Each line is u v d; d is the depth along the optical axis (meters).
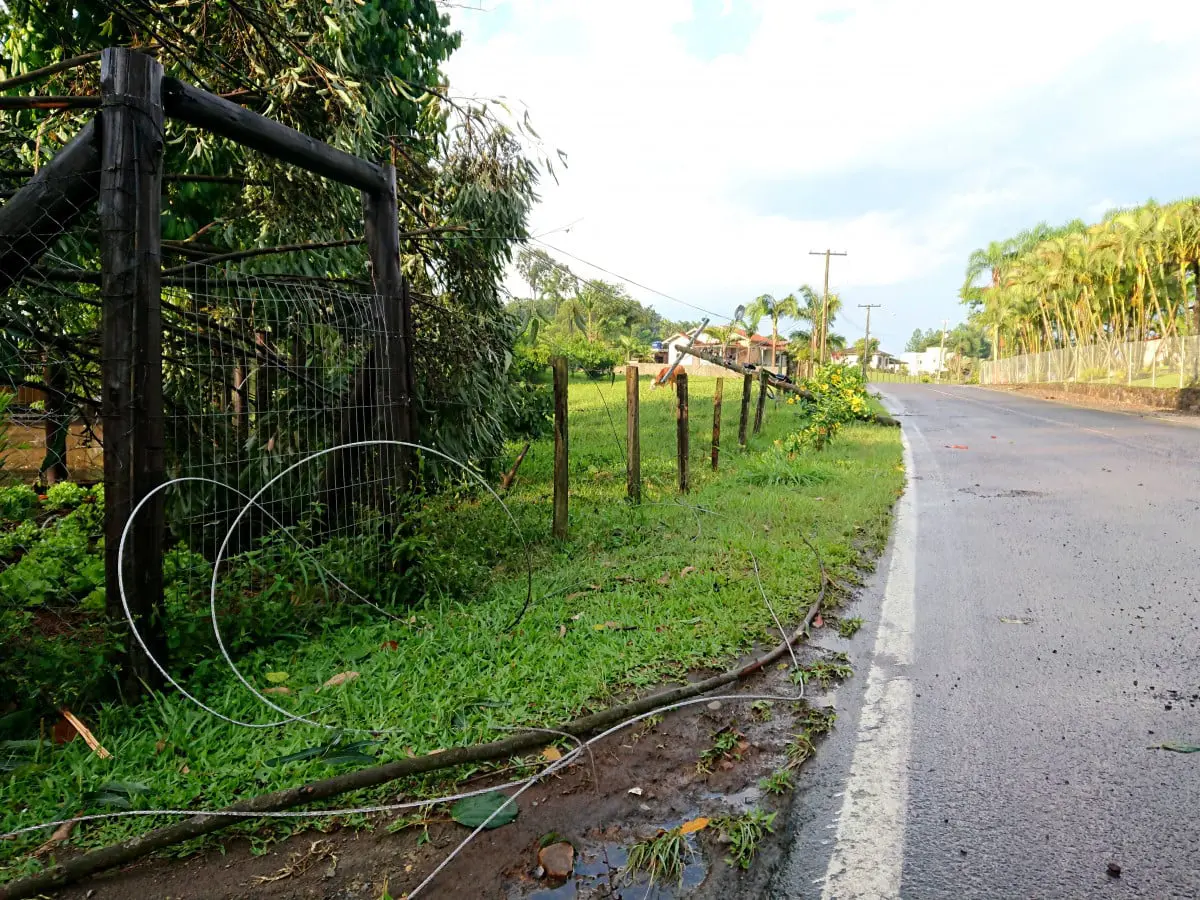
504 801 2.57
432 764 2.71
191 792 2.63
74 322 5.42
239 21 6.30
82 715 3.28
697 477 10.40
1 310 4.54
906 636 4.25
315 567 4.38
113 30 7.07
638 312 47.97
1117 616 4.50
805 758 2.90
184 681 3.53
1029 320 50.31
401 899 2.14
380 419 4.98
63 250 4.92
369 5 7.45
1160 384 28.91
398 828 2.46
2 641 3.40
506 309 9.10
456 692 3.40
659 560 5.77
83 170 3.43
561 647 3.94
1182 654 3.88
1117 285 34.62
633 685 3.53
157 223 3.49
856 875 2.23
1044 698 3.41
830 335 54.62
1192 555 5.87
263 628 4.06
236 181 6.20
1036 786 2.69
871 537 6.75
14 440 6.32
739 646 4.03
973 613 4.64
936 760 2.88
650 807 2.59
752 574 5.34
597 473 10.85
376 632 4.27
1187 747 2.92
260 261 6.27
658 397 27.62
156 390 3.47
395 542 4.95
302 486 4.95
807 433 14.36
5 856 2.34
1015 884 2.18
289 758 2.81
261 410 5.15
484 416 8.36
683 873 2.24
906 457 12.95
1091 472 10.65
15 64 7.16
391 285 5.06
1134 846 2.34
